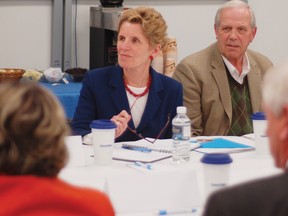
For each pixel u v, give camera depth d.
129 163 2.69
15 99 1.35
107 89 3.31
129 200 2.11
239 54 3.80
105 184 2.19
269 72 1.43
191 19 6.37
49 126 1.35
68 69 5.48
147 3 6.21
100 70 3.39
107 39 5.54
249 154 2.93
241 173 2.50
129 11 3.27
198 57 3.89
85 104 3.32
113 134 2.67
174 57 4.80
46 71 5.12
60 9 5.81
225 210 1.28
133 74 3.28
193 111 3.81
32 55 5.91
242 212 1.27
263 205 1.27
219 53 3.87
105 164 2.65
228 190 1.31
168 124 3.34
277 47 6.71
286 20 6.68
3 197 1.33
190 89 3.81
